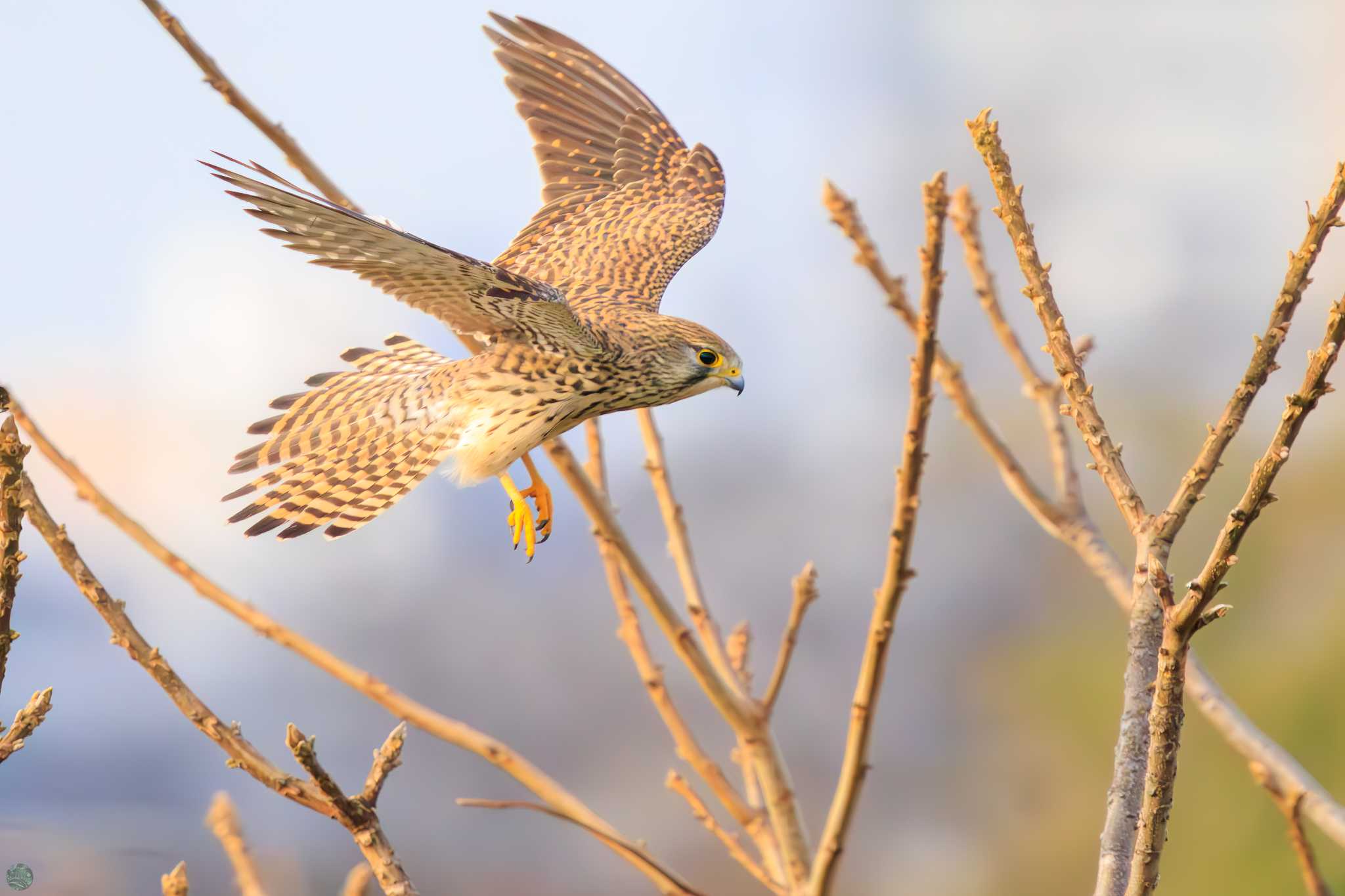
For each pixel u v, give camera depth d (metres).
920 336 5.16
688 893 5.30
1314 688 19.09
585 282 10.72
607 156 11.46
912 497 5.28
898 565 5.30
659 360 9.94
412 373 10.00
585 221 11.16
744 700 6.02
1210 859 18.58
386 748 5.30
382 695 5.42
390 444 9.77
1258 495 4.59
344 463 9.83
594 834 5.45
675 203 11.27
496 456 9.56
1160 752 4.88
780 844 5.91
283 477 9.87
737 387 10.16
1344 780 18.45
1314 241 5.33
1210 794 18.81
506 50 11.42
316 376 10.15
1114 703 23.09
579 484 6.25
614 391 9.80
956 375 7.11
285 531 9.68
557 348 9.45
